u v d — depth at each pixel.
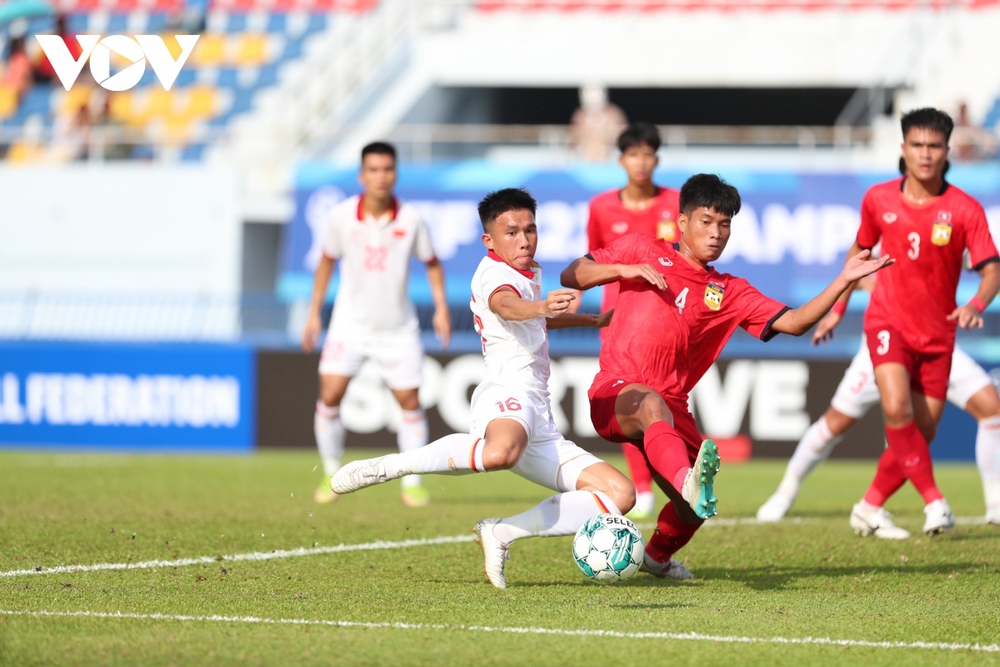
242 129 76.38
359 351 34.34
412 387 34.47
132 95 81.94
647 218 30.33
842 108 88.12
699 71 76.38
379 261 33.94
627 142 29.91
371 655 14.06
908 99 74.44
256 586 19.02
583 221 64.06
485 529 18.94
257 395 56.66
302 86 78.94
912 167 24.67
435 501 35.62
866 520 26.73
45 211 71.69
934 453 55.56
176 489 37.12
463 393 54.03
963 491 41.03
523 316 17.77
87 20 86.38
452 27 81.62
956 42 75.31
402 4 82.00
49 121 80.31
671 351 19.64
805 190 62.75
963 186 62.28
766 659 14.18
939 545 25.30
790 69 75.81
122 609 16.80
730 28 78.62
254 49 84.31
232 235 70.38
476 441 18.48
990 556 23.67
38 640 14.62
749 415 53.53
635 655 14.23
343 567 21.38
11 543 23.84
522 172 65.25
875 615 17.11
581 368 53.56
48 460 49.94
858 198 62.31
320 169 66.00
